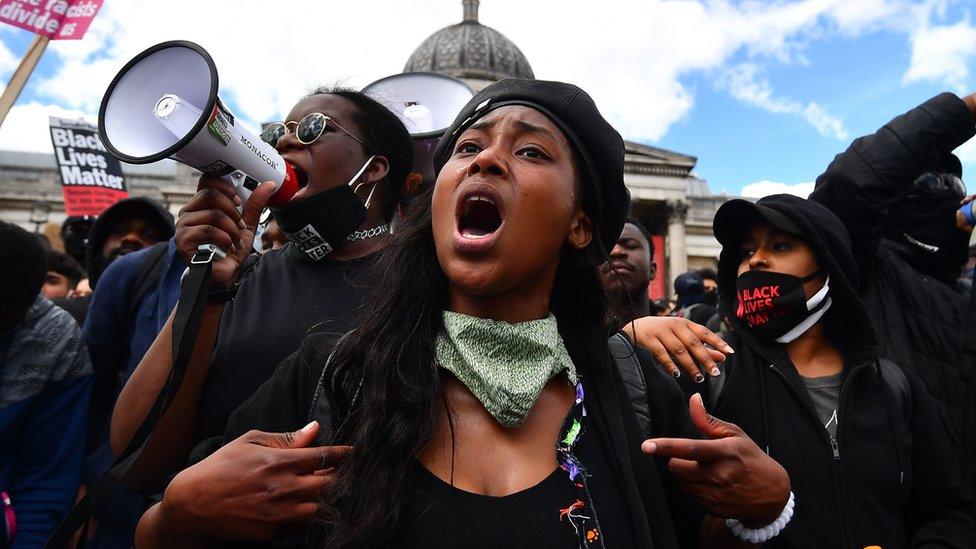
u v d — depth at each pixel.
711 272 9.18
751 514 1.33
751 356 2.45
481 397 1.27
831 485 2.13
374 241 2.40
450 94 3.53
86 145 7.45
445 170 1.37
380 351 1.33
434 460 1.25
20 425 2.39
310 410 1.39
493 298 1.37
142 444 1.34
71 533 1.21
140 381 1.82
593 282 1.55
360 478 1.17
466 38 42.69
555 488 1.23
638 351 1.65
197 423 1.91
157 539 1.29
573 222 1.47
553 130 1.38
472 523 1.15
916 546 2.06
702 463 1.30
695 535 1.64
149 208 4.23
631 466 1.33
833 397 2.38
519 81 1.45
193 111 1.59
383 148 2.50
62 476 2.44
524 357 1.32
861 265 3.00
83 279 6.55
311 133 2.29
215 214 1.72
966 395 2.63
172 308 2.49
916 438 2.29
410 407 1.25
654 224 40.31
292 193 1.98
